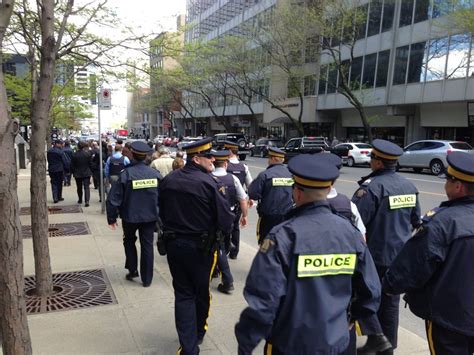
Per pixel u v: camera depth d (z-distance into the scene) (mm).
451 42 24578
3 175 2588
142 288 5328
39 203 4949
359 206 3811
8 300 2680
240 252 7223
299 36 29141
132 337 4035
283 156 5574
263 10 41969
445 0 21953
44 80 4777
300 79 34875
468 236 2521
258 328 2148
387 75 29609
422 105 28609
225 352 3824
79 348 3805
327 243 2232
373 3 30734
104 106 10797
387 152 3834
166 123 73812
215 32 57344
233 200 5676
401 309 5137
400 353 3871
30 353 2822
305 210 2303
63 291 5188
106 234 8203
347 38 29562
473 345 2674
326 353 2170
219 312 4684
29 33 6777
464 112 25438
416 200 3938
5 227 2635
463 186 2627
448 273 2568
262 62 36406
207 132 66750
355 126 35781
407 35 27844
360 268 2350
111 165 10484
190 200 3695
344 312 2273
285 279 2182
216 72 36438
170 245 3736
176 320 3676
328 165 2318
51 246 7281
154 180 5332
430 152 20688
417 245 2611
